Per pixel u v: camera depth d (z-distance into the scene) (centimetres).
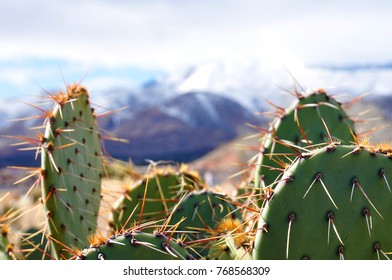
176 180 494
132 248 291
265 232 304
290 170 306
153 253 291
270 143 425
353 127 452
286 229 301
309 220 301
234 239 339
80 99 455
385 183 305
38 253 465
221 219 402
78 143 445
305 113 436
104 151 500
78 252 304
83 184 451
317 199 302
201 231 401
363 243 303
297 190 302
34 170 425
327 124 439
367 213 302
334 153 306
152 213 465
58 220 419
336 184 303
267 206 305
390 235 305
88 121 467
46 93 438
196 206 409
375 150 314
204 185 492
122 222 472
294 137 430
